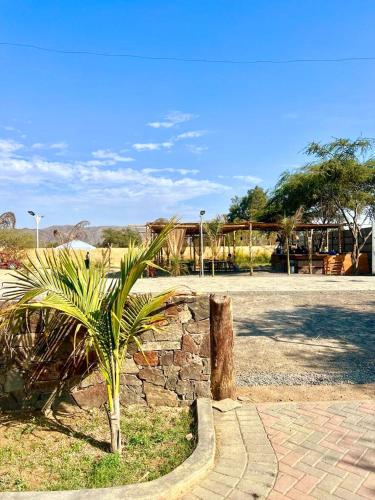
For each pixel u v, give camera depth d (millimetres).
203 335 3797
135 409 3746
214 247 21188
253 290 12867
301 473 2719
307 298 11398
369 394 4227
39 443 3129
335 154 20797
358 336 6805
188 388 3807
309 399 4109
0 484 2576
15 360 3658
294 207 22750
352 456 2938
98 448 3051
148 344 3787
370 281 16250
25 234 26875
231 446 3086
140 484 2463
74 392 3695
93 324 2859
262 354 5773
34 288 2762
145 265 2678
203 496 2480
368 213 21484
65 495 2344
